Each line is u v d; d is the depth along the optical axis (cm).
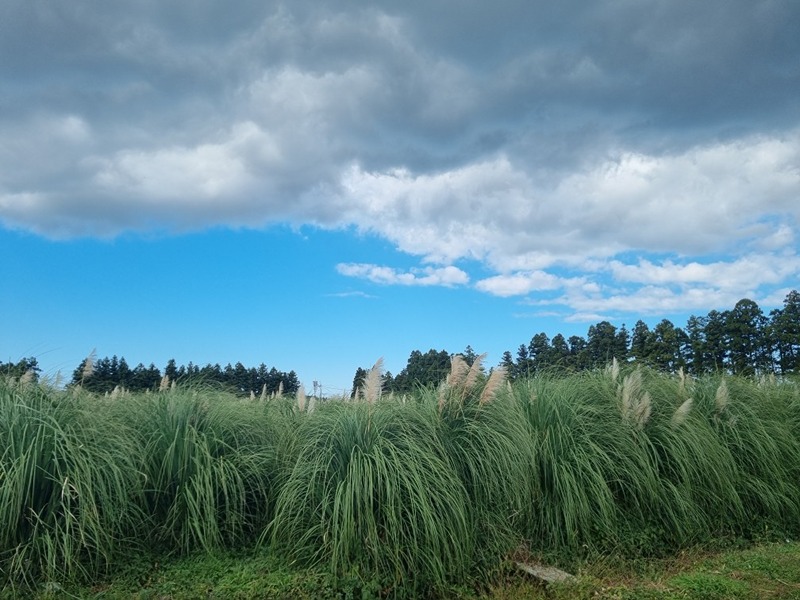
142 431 717
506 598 597
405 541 600
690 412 888
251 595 556
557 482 727
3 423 603
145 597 552
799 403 1090
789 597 609
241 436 762
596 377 959
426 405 744
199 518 652
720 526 822
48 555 553
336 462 655
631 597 598
